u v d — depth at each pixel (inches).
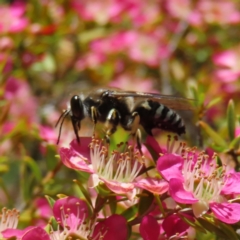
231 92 7.3
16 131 6.7
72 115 5.7
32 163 6.3
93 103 5.7
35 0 7.4
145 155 5.7
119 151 5.5
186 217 5.2
